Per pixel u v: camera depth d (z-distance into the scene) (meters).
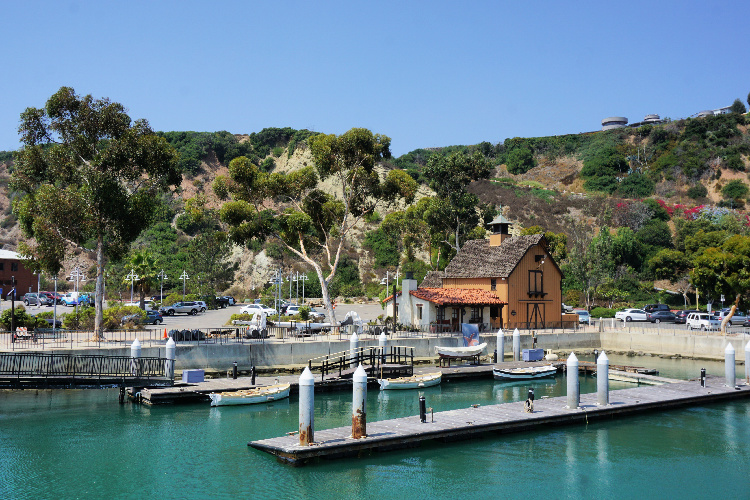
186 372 40.56
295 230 58.62
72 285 111.12
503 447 29.09
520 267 66.38
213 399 36.44
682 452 28.81
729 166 144.62
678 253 102.19
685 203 137.25
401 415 35.31
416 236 96.06
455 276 69.19
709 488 24.56
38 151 46.44
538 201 141.00
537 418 31.83
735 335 58.62
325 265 119.00
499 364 51.31
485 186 151.38
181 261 116.38
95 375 37.19
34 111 46.06
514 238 70.31
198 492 23.33
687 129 160.12
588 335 65.31
